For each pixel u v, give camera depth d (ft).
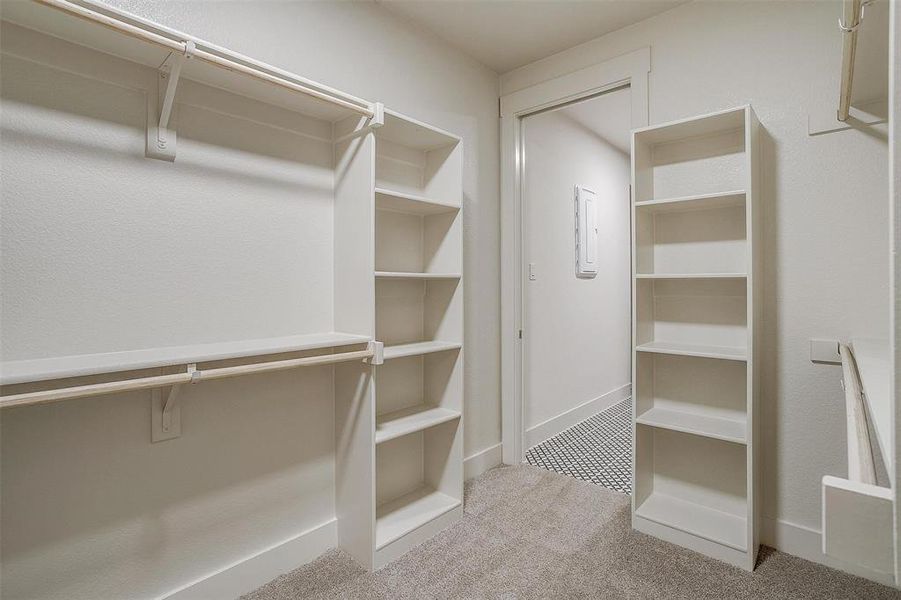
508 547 6.01
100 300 4.18
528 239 9.91
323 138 5.93
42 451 3.86
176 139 4.62
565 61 8.10
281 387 5.51
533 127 10.09
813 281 5.80
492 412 8.85
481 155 8.55
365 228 5.52
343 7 6.13
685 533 6.01
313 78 5.74
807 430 5.83
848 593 5.10
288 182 5.57
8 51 3.70
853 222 5.54
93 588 4.13
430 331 7.17
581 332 12.05
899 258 1.25
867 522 1.51
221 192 4.98
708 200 6.05
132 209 4.36
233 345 4.77
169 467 4.58
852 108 5.54
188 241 4.73
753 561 5.51
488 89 8.72
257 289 5.28
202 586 4.77
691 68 6.72
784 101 5.98
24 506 3.78
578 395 11.95
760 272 6.01
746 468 6.07
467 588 5.18
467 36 7.61
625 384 14.40
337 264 5.97
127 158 4.33
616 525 6.58
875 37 3.59
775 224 6.04
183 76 4.65
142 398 4.39
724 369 6.54
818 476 5.76
